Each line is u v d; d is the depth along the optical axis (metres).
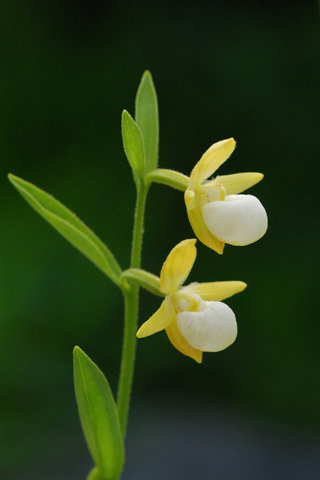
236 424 0.86
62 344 0.89
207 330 0.54
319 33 0.98
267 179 0.98
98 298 0.90
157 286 0.55
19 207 0.94
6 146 0.98
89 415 0.56
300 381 0.91
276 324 0.93
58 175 0.97
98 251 0.57
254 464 0.79
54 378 0.86
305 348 0.92
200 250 0.96
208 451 0.80
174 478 0.76
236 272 0.95
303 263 0.94
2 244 0.92
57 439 0.81
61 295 0.89
